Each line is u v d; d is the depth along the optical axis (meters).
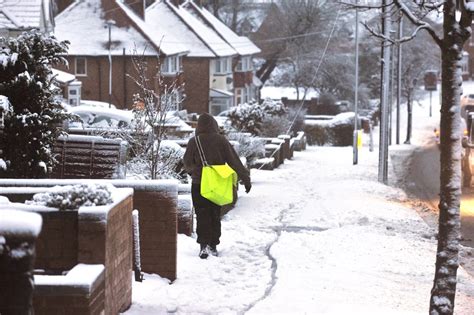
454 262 11.91
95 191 11.38
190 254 17.30
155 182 14.73
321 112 106.38
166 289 13.97
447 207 11.92
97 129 25.81
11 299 8.02
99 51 88.94
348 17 105.94
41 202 11.39
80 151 20.86
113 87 89.69
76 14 90.81
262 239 19.88
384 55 41.88
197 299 13.54
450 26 11.95
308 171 46.28
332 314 12.61
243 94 115.62
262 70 118.62
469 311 14.12
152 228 14.78
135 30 89.62
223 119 61.06
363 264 17.16
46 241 11.16
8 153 18.34
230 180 17.33
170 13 104.81
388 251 18.97
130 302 12.75
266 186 34.53
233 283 14.95
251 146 40.38
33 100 18.59
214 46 105.31
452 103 11.91
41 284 9.84
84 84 89.75
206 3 125.81
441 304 11.91
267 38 113.00
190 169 17.39
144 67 32.38
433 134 98.94
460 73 11.95
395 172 50.91
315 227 22.88
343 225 23.89
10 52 18.61
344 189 35.12
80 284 9.89
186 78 103.56
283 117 63.19
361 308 13.05
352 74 109.19
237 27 127.88
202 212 17.19
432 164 59.03
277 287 14.45
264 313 12.68
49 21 54.06
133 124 27.56
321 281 15.07
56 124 19.61
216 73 107.12
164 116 24.44
